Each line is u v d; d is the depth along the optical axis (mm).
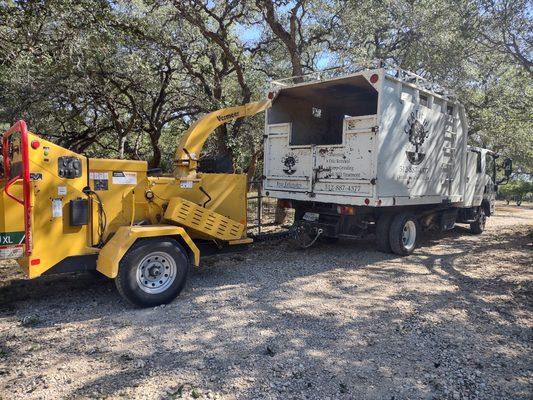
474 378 3605
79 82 11953
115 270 4988
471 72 13969
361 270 7281
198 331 4578
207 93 13859
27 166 4758
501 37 11156
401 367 3791
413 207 9016
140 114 15852
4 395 3318
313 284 6391
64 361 3895
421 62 14148
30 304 5488
